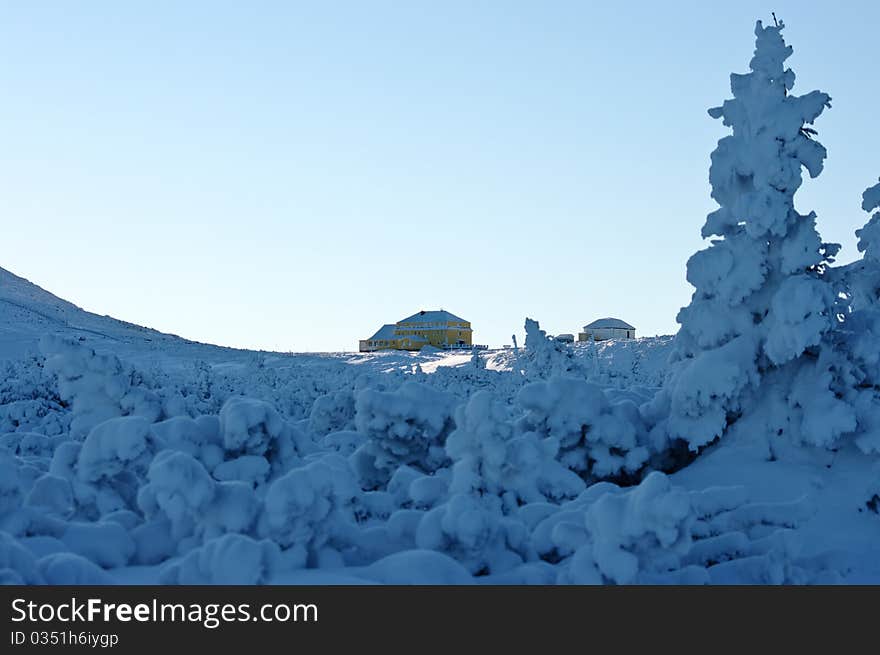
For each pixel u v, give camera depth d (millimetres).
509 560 6180
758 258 9750
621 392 11711
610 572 5449
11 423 15031
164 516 6203
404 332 96750
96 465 6891
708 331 10016
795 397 9453
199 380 19703
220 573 5051
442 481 7625
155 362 53219
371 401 9102
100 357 10367
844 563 7078
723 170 10195
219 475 7508
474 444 7488
